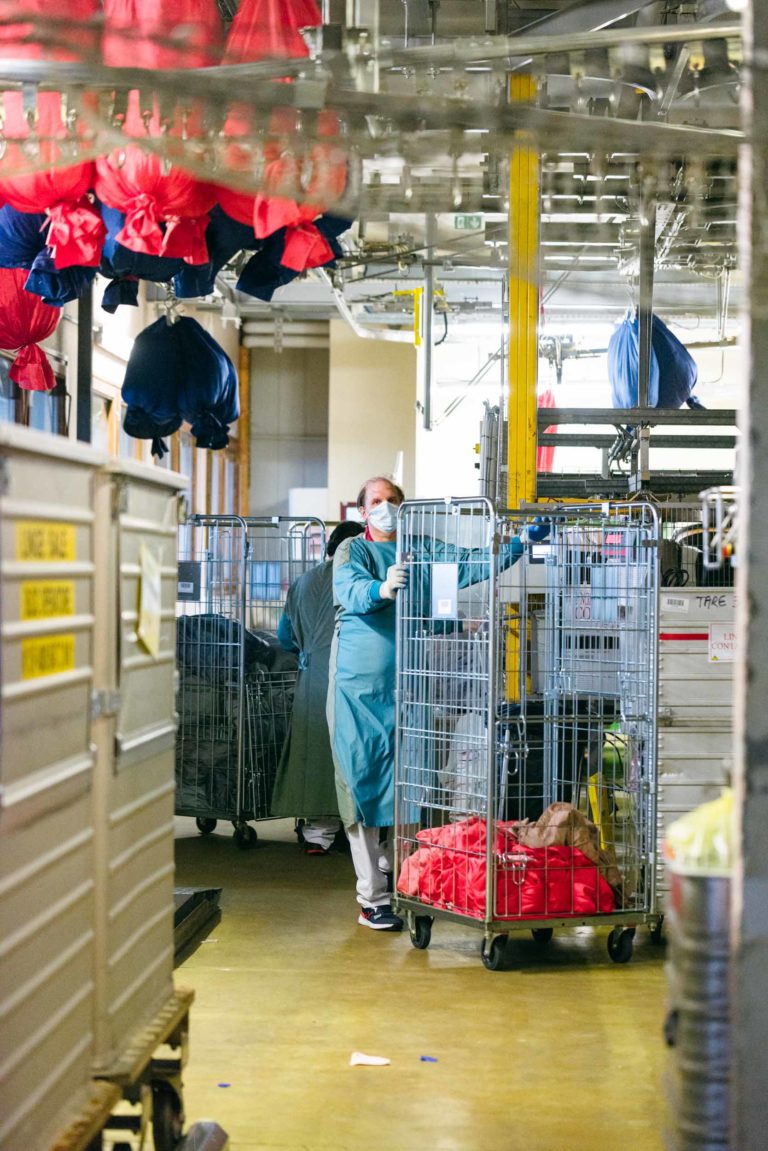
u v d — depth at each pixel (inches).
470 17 249.1
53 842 80.0
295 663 278.8
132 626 94.6
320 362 667.4
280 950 192.9
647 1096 136.3
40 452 76.6
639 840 193.8
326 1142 123.3
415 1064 145.2
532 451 248.7
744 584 80.0
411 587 197.5
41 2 123.3
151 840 100.6
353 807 200.5
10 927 73.0
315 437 668.1
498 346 453.7
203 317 502.6
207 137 116.3
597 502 231.0
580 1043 152.8
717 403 380.5
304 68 110.7
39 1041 77.5
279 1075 141.3
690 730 197.3
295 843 279.1
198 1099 133.9
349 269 373.4
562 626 209.0
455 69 114.7
